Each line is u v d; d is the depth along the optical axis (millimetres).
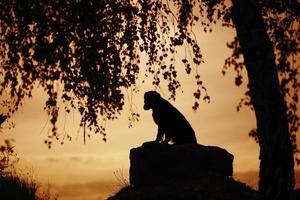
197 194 10922
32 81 10438
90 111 10938
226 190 11070
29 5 10078
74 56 10508
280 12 9289
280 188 8805
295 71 8562
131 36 10820
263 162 8953
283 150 8805
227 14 9648
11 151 13539
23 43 10242
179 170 12195
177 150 12320
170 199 10914
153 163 12305
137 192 11617
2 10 10086
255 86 8930
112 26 10758
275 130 8828
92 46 10570
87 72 10617
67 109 10867
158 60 11211
